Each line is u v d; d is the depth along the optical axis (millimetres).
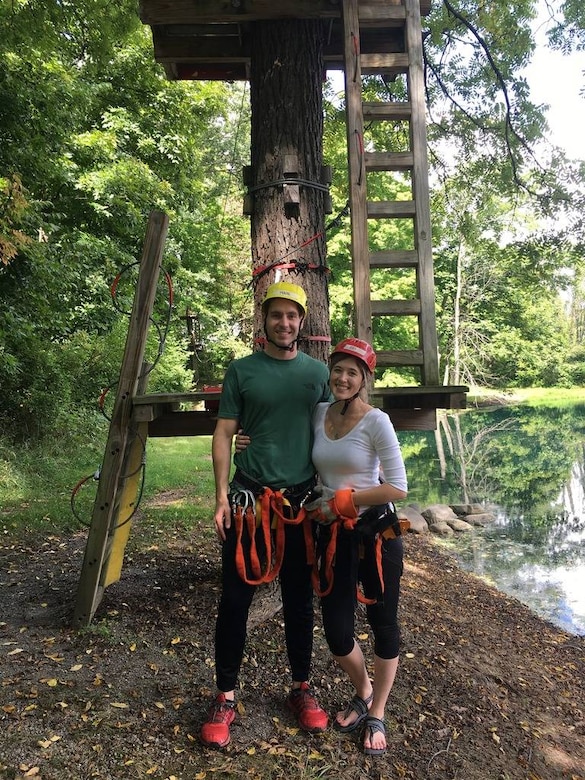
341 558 2404
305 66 3920
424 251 3730
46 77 9336
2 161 8812
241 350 23375
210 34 4324
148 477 8703
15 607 3723
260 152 3910
